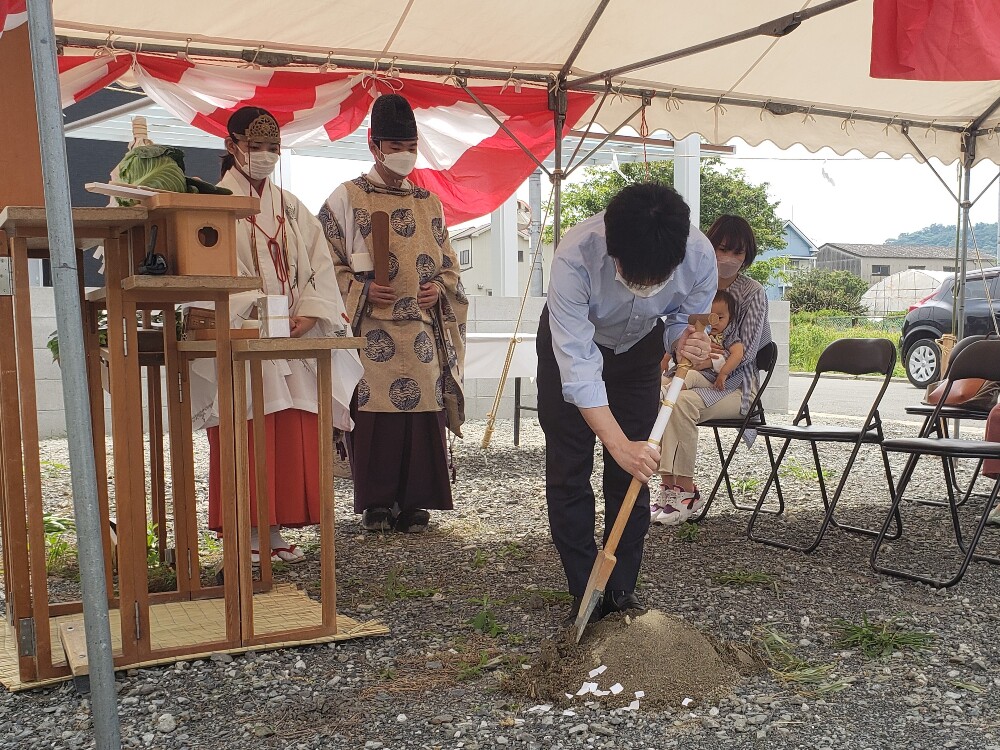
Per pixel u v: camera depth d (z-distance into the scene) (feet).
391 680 8.68
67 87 16.08
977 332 43.32
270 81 17.35
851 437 13.62
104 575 5.97
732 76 20.08
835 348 14.78
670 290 9.24
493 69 19.04
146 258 8.48
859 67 19.94
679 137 20.97
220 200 8.56
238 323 11.54
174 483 11.09
